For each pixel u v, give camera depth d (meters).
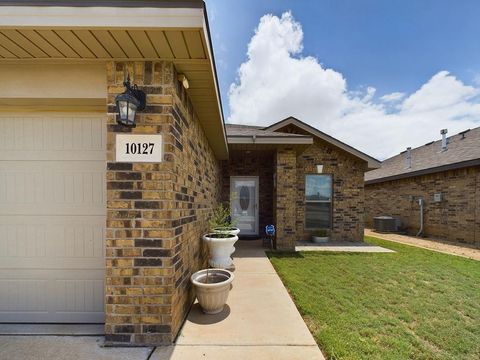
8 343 2.38
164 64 2.43
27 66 2.56
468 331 2.76
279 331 2.68
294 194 7.06
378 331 2.71
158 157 2.39
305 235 8.77
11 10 1.86
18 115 2.88
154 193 2.38
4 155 2.87
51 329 2.64
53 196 2.86
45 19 1.87
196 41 2.11
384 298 3.62
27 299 2.80
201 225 4.44
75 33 1.99
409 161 12.12
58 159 2.88
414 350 2.37
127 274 2.36
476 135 10.55
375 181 12.85
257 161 9.09
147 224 2.37
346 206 8.86
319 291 3.85
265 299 3.55
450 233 9.12
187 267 3.15
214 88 3.01
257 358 2.21
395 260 5.86
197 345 2.39
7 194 2.86
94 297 2.81
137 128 2.40
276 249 6.95
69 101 2.65
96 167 2.88
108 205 2.37
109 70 2.43
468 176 8.51
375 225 11.98
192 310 3.19
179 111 2.72
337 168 8.90
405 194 11.38
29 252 2.82
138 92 2.38
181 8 1.90
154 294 2.36
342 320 2.93
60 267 2.82
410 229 11.02
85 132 2.89
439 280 4.44
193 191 3.59
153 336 2.36
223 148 6.26
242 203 9.10
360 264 5.47
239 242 8.23
